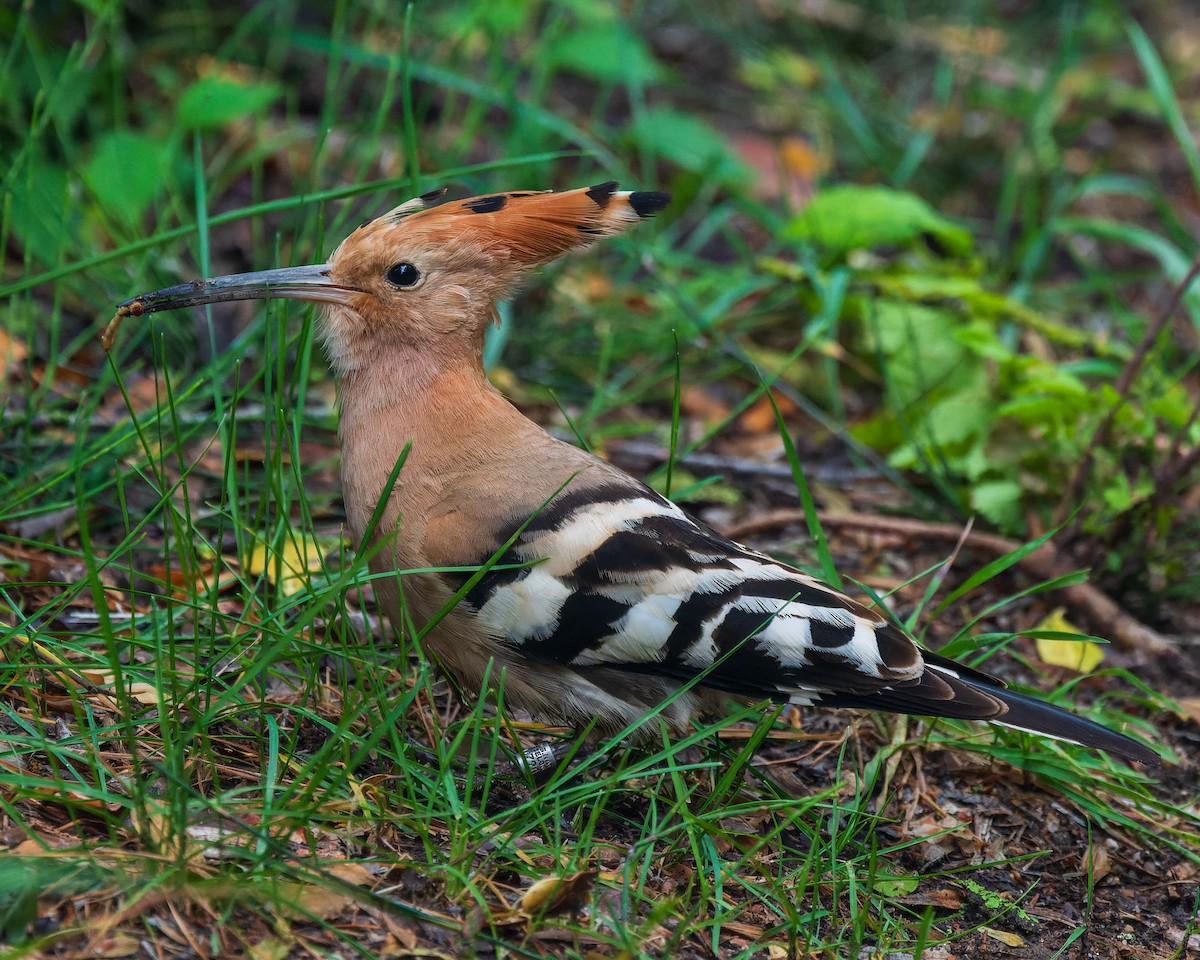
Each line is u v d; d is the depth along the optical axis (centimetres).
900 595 998
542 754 743
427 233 764
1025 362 1063
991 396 1111
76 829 615
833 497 1112
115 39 1276
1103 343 1192
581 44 1411
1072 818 803
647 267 1238
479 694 754
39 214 1100
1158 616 1019
